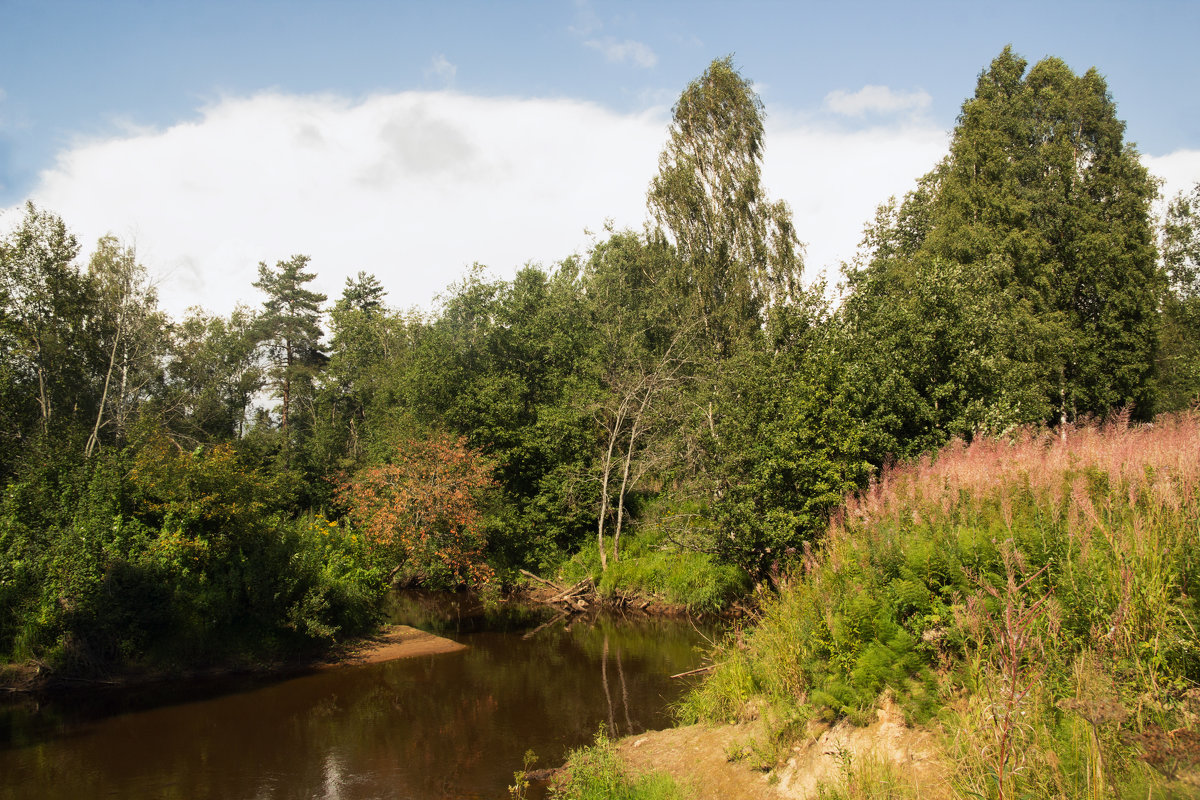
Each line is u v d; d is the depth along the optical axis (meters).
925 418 15.68
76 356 31.64
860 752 6.25
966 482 8.67
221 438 39.12
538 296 33.88
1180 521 6.09
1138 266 29.55
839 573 8.20
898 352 15.88
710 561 19.27
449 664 15.11
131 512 14.64
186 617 13.94
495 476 27.86
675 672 14.02
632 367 29.02
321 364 55.31
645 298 34.72
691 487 20.17
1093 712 4.20
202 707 12.08
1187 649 5.00
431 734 10.73
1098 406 28.98
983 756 4.79
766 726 7.63
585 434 27.59
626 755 8.80
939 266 17.62
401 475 22.23
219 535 15.10
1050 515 6.93
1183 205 38.22
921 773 5.62
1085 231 29.28
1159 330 29.73
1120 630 5.18
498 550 25.41
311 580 15.80
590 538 26.41
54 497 14.10
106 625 12.86
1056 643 5.33
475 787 8.71
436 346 29.83
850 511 11.32
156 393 39.00
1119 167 29.83
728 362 20.56
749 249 28.17
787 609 8.89
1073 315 29.09
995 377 15.96
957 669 6.18
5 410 27.42
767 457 16.05
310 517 22.91
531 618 21.17
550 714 11.55
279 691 13.03
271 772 9.31
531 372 31.55
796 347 17.44
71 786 8.85
